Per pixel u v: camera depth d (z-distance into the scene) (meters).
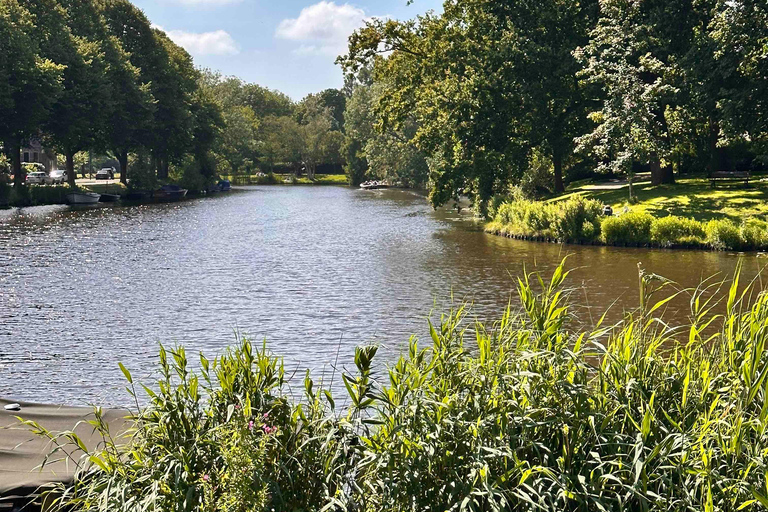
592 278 23.38
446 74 47.47
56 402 11.52
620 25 41.34
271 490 5.29
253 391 5.79
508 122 46.56
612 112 39.12
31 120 57.25
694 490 5.20
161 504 5.21
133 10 79.62
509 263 27.88
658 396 6.10
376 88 119.00
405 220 50.34
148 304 20.06
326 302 20.27
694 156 55.94
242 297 21.11
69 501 5.70
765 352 5.84
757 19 35.78
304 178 138.00
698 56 38.38
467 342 14.66
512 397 5.87
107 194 71.88
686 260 27.38
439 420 5.58
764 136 42.59
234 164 136.00
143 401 11.46
